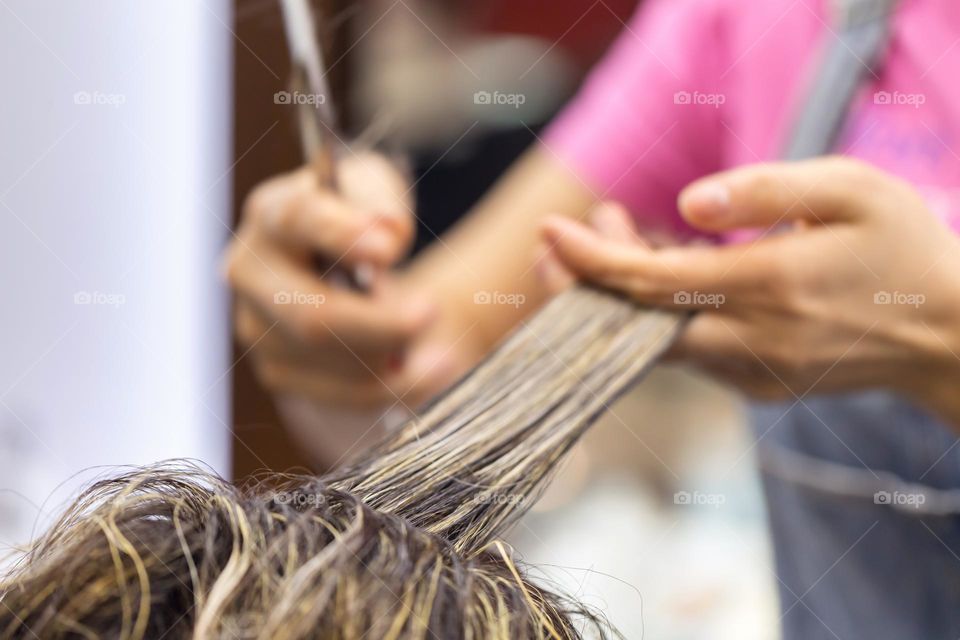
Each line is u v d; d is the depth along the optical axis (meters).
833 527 0.64
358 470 0.37
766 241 0.46
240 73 0.69
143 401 0.77
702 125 0.75
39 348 0.75
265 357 0.70
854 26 0.59
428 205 0.91
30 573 0.29
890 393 0.57
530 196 0.76
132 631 0.26
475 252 0.76
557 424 0.41
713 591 0.87
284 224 0.65
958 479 0.57
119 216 0.77
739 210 0.45
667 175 0.75
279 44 0.62
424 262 0.80
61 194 0.75
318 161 0.64
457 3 0.92
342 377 0.70
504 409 0.41
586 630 0.35
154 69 0.75
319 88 0.61
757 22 0.69
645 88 0.75
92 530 0.28
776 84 0.68
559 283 0.51
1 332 0.74
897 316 0.46
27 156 0.74
